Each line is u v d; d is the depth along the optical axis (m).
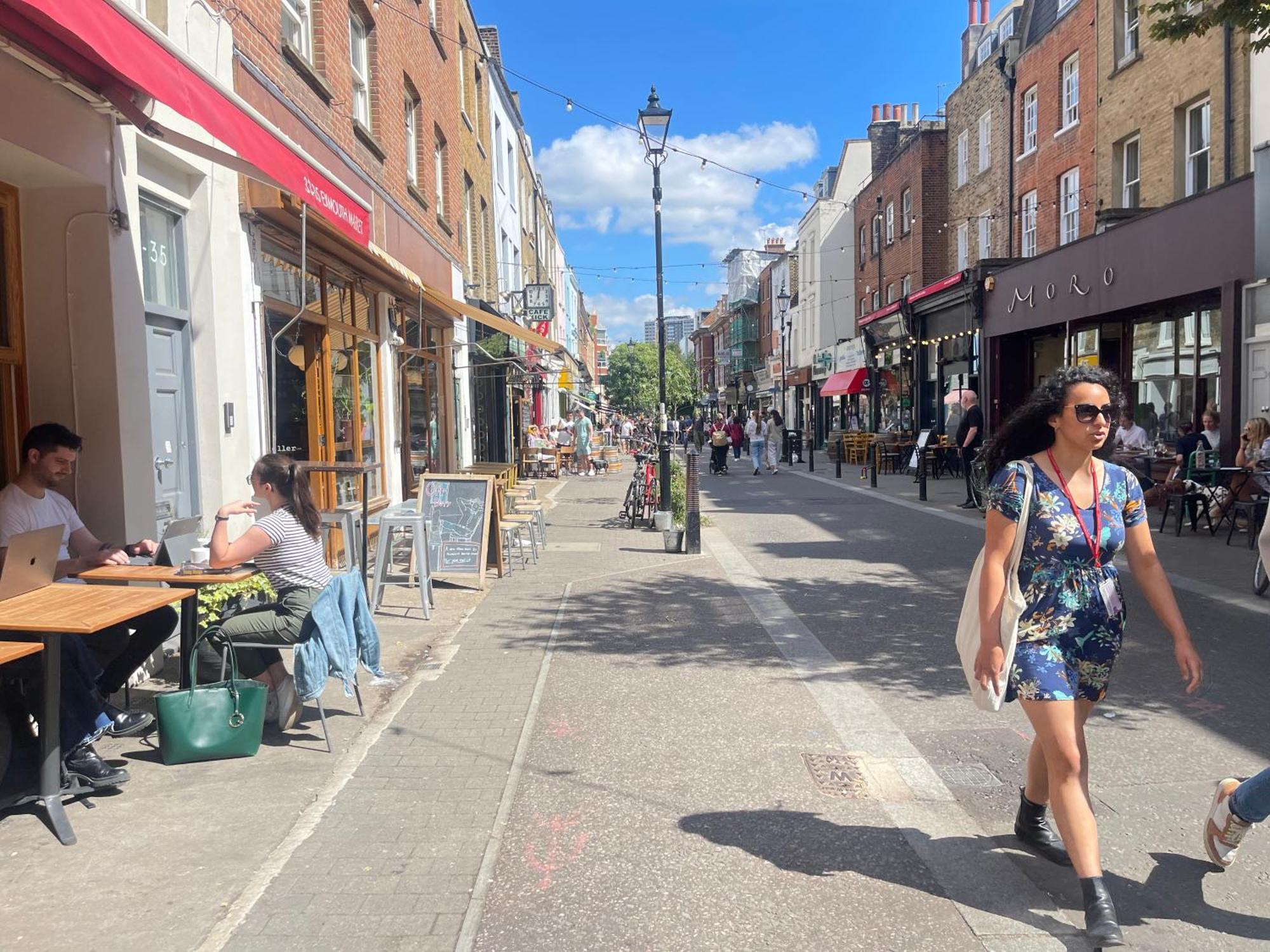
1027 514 3.18
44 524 5.05
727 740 5.04
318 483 9.62
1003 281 20.42
